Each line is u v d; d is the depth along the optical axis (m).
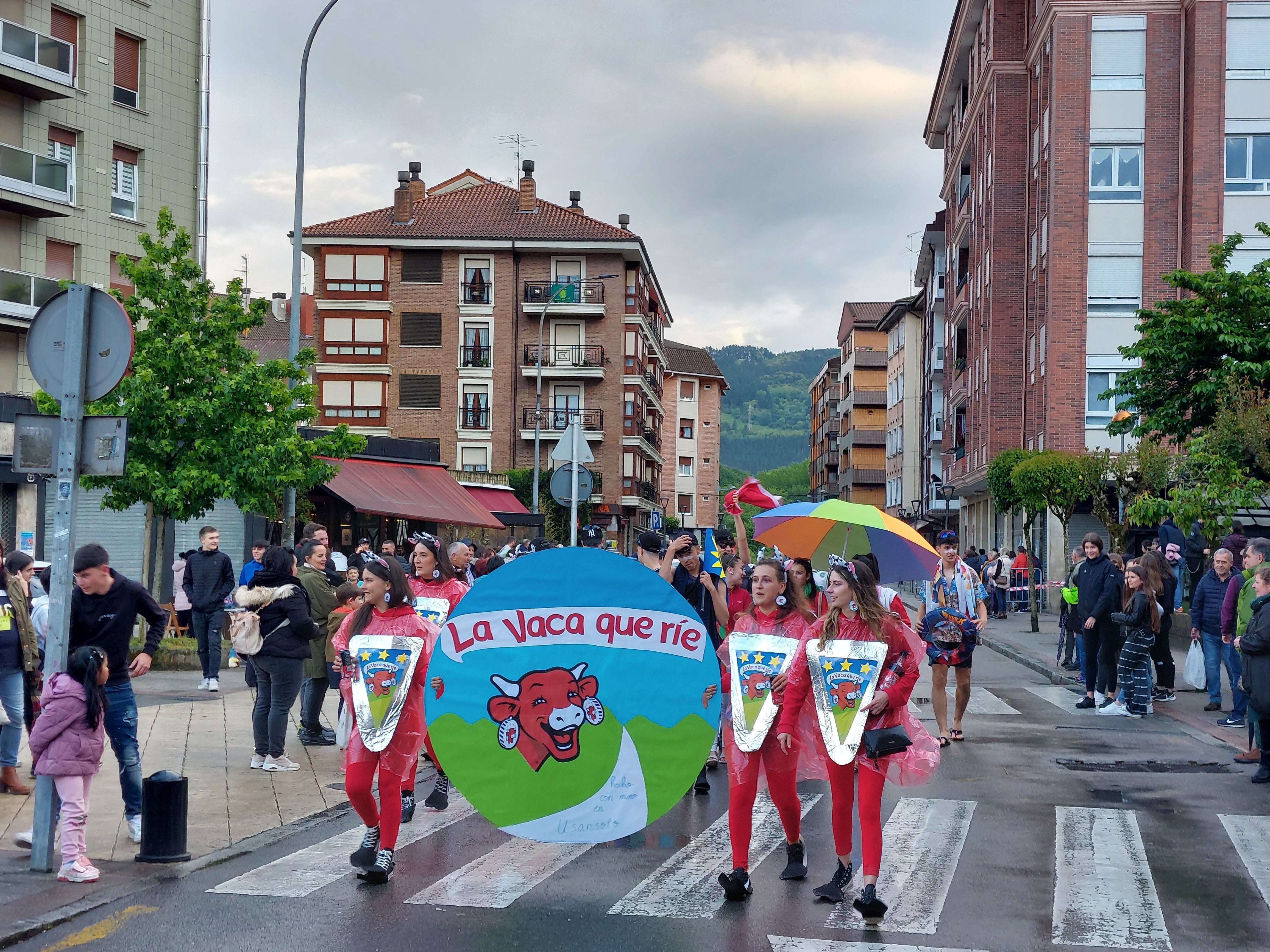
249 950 5.56
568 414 59.09
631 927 5.95
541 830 6.76
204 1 34.78
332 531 33.94
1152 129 35.28
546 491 56.94
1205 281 24.22
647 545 10.06
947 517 50.66
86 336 7.10
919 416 79.31
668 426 99.50
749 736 6.61
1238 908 6.32
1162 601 15.64
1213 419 23.58
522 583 6.82
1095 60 35.59
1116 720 13.78
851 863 6.73
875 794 6.27
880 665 6.45
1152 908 6.30
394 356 58.56
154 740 11.51
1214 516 19.97
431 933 5.83
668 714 6.80
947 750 11.53
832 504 9.80
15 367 29.97
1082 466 28.64
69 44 30.91
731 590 10.02
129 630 7.71
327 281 58.41
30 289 29.92
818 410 129.12
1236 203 34.06
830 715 6.48
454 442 58.47
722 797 9.51
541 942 5.70
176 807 7.25
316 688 11.79
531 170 61.03
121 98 32.53
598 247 58.34
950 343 57.22
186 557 19.23
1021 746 11.80
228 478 20.28
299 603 10.18
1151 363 24.86
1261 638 9.91
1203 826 8.29
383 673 6.90
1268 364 23.11
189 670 17.61
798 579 9.50
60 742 6.73
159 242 21.23
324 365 58.28
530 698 6.79
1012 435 43.44
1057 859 7.35
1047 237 37.16
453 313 58.56
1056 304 35.69
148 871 6.96
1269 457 20.23
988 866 7.20
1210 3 34.25
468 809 9.11
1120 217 35.47
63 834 6.72
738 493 10.22
